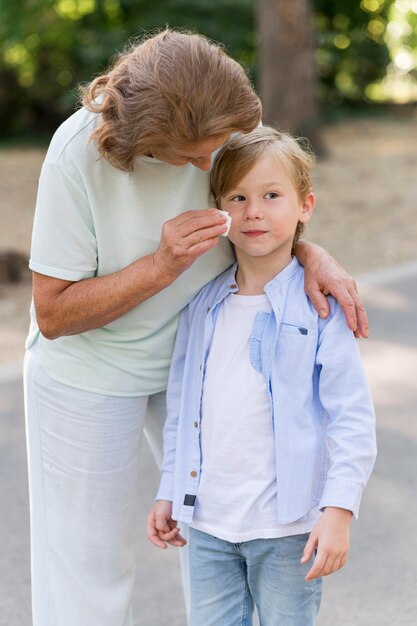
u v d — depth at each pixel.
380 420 5.39
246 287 2.79
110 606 2.97
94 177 2.57
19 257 8.75
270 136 2.70
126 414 2.88
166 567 4.11
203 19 17.86
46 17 18.39
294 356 2.66
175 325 2.88
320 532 2.52
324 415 2.72
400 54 22.36
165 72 2.26
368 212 10.86
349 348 2.64
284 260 2.77
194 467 2.74
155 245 2.70
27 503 4.71
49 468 2.92
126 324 2.80
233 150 2.66
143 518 4.50
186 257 2.49
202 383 2.76
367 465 2.57
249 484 2.67
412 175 12.82
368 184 12.37
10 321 7.52
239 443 2.67
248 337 2.72
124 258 2.70
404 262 8.78
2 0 18.30
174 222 2.50
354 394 2.61
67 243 2.62
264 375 2.66
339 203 11.34
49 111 19.06
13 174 14.29
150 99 2.26
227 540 2.70
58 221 2.60
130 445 2.92
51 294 2.67
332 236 9.91
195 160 2.39
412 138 16.42
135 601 3.86
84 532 2.92
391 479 4.73
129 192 2.61
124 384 2.86
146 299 2.66
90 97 2.45
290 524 2.65
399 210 10.87
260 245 2.68
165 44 2.32
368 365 6.20
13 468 5.07
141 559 4.17
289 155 2.68
